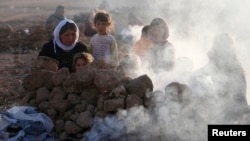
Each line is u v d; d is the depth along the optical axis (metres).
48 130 9.41
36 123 9.37
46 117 9.47
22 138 9.16
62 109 9.41
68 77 9.58
